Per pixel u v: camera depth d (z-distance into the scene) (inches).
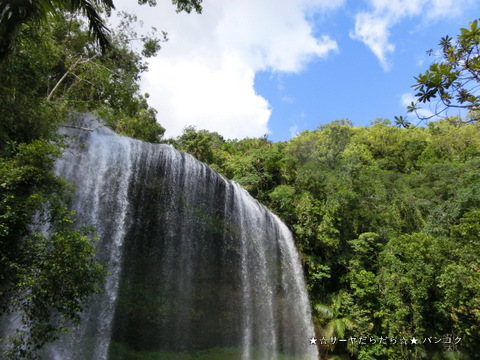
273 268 739.4
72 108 546.3
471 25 212.2
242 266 684.1
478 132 1380.4
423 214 936.9
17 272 257.9
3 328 319.3
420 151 1550.2
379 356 672.4
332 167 1342.3
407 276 671.1
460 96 222.2
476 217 634.8
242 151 1237.1
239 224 708.0
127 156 571.5
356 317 700.0
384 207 945.5
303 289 757.9
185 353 557.9
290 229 823.7
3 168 273.0
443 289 639.1
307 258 788.0
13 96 346.9
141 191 570.6
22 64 373.4
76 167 497.0
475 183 860.6
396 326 650.8
